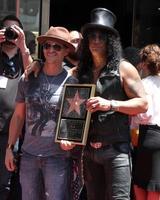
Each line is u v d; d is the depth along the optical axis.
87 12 7.72
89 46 4.10
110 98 4.02
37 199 4.12
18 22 5.19
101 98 3.93
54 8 7.51
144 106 3.99
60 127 4.03
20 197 5.09
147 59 4.79
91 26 4.00
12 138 4.30
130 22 7.39
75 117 4.00
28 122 4.12
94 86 4.00
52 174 4.02
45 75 4.14
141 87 4.04
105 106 3.87
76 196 4.12
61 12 7.58
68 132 4.00
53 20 7.52
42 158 4.04
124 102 3.92
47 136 4.04
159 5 7.27
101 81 4.05
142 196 4.79
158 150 4.58
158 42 7.29
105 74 4.05
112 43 4.03
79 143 3.96
